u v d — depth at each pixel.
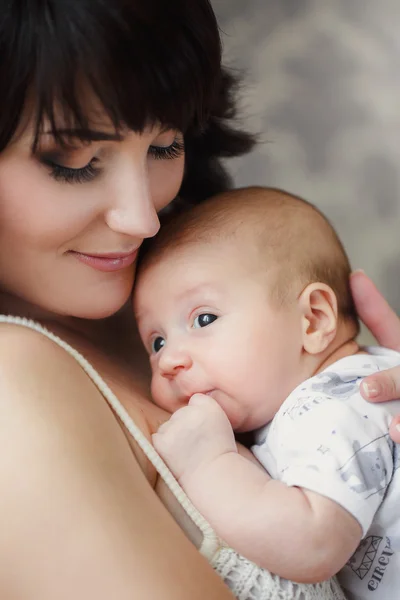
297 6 1.99
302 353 1.02
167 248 1.06
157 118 0.83
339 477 0.86
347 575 0.97
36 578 0.69
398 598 0.93
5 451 0.72
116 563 0.69
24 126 0.79
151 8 0.79
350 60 1.98
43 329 0.86
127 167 0.85
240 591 0.82
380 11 2.00
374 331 1.21
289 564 0.83
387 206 1.97
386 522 0.91
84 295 0.93
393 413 0.93
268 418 1.01
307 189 1.96
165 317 1.03
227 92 1.25
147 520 0.73
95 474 0.73
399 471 0.90
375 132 1.98
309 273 1.06
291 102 1.96
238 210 1.08
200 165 1.29
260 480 0.87
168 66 0.81
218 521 0.85
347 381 0.97
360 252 1.96
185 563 0.72
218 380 0.98
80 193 0.85
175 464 0.89
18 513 0.70
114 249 0.90
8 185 0.83
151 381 1.07
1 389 0.75
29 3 0.75
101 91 0.78
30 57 0.76
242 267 1.02
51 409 0.75
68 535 0.70
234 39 1.95
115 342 1.12
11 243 0.87
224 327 0.99
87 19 0.76
